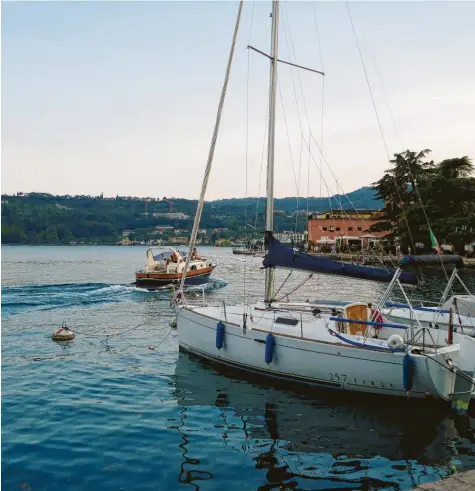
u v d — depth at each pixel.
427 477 7.94
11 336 18.48
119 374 13.41
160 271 35.25
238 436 9.48
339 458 8.58
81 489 7.48
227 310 14.64
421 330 11.42
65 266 67.06
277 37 14.45
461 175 60.75
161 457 8.55
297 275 54.00
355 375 11.13
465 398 10.45
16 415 10.38
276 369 12.31
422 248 56.78
